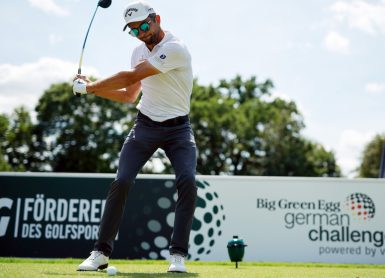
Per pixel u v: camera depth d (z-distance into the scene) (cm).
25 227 852
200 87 3259
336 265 607
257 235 851
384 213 848
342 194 855
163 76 323
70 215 855
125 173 321
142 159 331
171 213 855
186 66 329
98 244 316
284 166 3041
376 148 3331
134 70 313
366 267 564
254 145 3086
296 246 845
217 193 862
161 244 845
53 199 861
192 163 331
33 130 2962
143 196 861
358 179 859
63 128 2889
